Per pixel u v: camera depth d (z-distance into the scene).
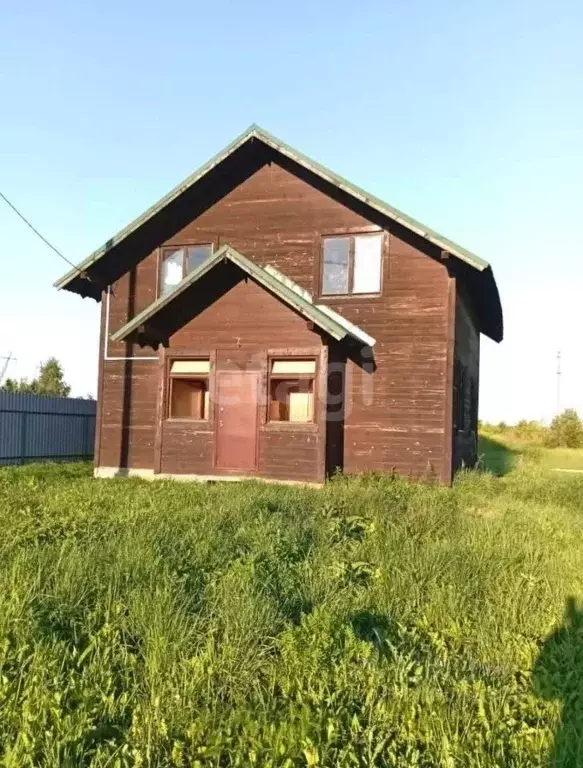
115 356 17.16
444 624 5.32
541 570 6.92
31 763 3.29
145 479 14.48
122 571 5.75
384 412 15.01
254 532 7.63
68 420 23.17
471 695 4.15
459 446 16.92
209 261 14.30
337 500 10.22
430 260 14.94
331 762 3.46
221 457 14.45
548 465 28.05
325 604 5.29
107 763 3.36
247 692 4.08
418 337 14.91
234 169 16.61
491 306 19.05
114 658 4.41
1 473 14.73
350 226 15.58
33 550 6.36
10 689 3.91
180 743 3.52
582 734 3.74
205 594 5.52
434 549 7.22
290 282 15.89
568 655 4.79
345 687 4.15
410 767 3.43
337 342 14.30
